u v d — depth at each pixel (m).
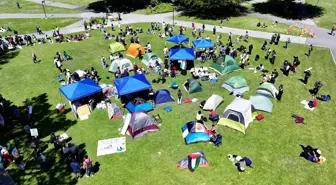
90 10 63.59
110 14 60.34
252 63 37.97
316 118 27.67
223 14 56.88
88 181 21.25
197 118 26.61
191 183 20.89
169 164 22.52
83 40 47.41
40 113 29.08
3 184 21.09
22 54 42.78
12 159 23.20
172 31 49.50
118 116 27.91
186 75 34.97
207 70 34.97
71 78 32.78
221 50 39.28
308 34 47.19
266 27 50.22
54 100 31.25
